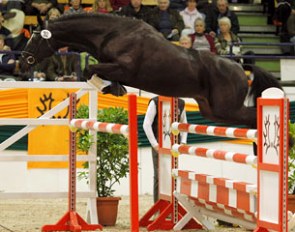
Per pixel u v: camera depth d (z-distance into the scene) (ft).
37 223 34.86
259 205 25.22
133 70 31.32
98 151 34.47
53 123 33.22
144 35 31.48
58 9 56.75
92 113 33.76
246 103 33.47
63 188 46.34
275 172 24.36
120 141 34.58
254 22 63.98
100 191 34.76
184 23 57.31
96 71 31.14
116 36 31.53
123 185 46.50
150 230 32.50
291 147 31.27
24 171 46.01
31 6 56.34
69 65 49.24
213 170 47.34
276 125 24.29
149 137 34.04
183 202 32.14
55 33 31.99
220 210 29.96
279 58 54.19
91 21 31.81
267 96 24.91
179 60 31.53
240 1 65.98
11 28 53.93
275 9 62.13
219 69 32.22
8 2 55.31
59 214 38.19
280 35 61.36
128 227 33.73
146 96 47.19
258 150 25.22
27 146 45.47
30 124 33.04
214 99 32.35
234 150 47.98
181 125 31.53
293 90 48.98
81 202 43.60
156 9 56.24
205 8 59.00
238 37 58.49
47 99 45.37
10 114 45.27
